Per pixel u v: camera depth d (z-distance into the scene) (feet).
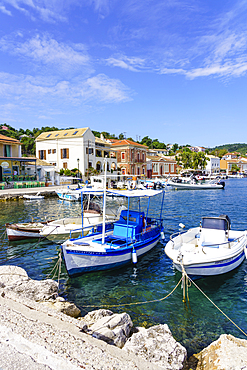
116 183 141.90
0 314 17.89
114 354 14.58
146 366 13.79
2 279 27.68
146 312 25.81
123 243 39.27
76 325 17.34
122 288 31.14
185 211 85.10
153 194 43.11
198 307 26.84
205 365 17.04
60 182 157.17
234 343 17.84
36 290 25.93
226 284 31.94
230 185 216.54
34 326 16.56
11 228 47.34
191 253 33.63
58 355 13.94
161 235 49.26
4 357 13.78
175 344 18.24
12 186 134.10
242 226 61.72
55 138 177.88
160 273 35.58
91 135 177.27
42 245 47.19
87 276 34.50
